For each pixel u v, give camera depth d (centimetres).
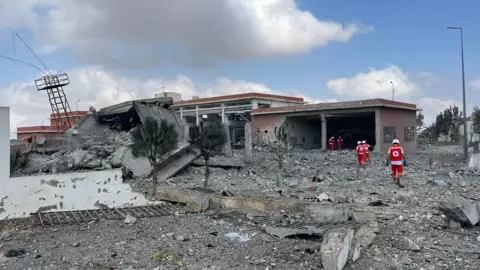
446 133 7306
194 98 5969
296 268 634
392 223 910
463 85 3019
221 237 830
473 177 1897
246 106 5262
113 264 671
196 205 1112
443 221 935
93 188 1158
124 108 2167
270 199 1088
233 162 2080
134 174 1633
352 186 1556
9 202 1043
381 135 3972
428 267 638
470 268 633
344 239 639
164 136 1283
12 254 736
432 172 2106
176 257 701
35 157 1948
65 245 800
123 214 1090
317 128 5381
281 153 2914
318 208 951
